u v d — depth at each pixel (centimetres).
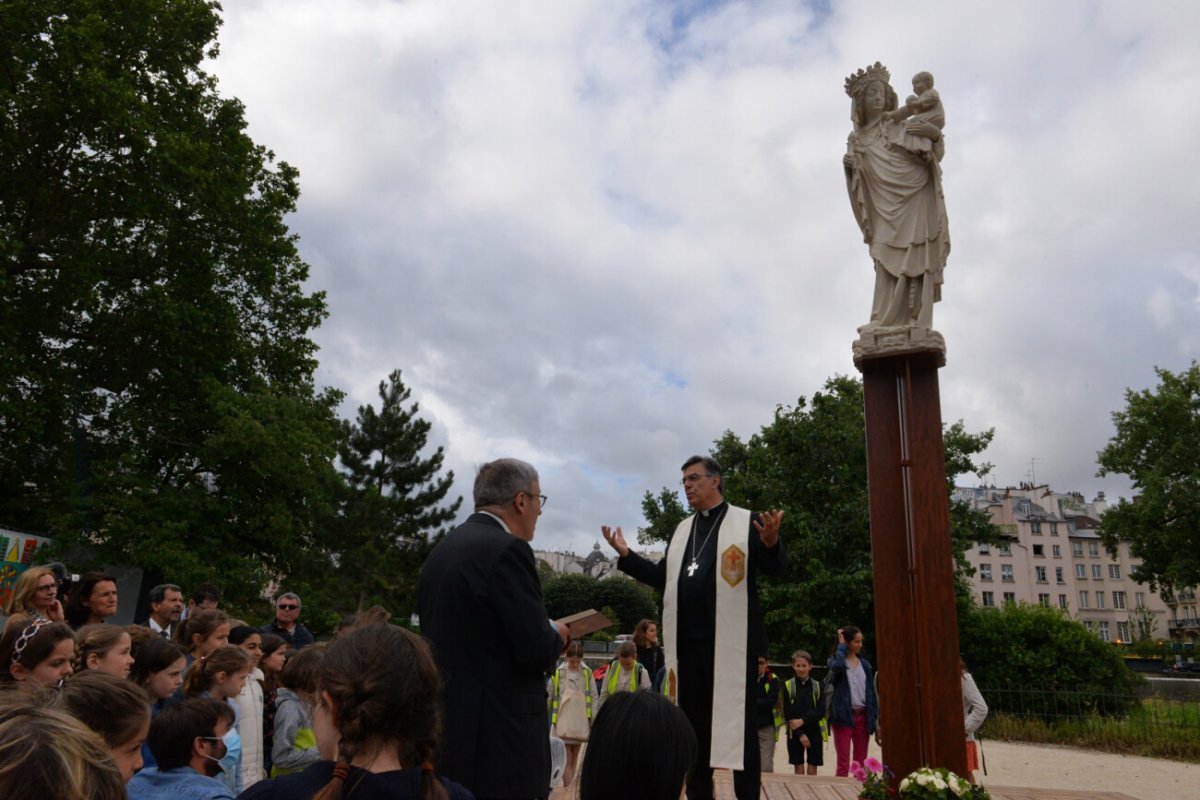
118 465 2014
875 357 702
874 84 759
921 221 721
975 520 2888
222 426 2075
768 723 1012
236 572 2016
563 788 773
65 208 1980
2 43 1777
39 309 1964
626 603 5284
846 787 837
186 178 1923
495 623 321
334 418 2467
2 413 1784
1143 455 3747
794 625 2475
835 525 2541
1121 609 9106
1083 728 1695
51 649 414
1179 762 1477
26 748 148
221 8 2166
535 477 365
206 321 2086
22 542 1745
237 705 531
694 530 537
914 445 685
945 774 606
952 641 646
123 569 1961
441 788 177
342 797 169
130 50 1988
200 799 344
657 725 202
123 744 254
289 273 2427
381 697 175
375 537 3219
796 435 2688
